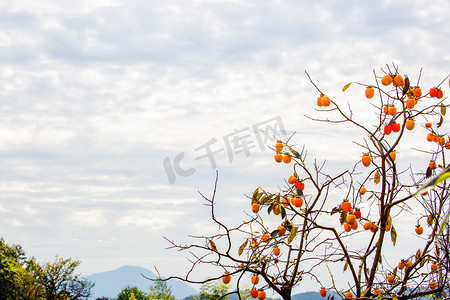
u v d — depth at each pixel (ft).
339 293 11.34
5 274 68.64
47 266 82.12
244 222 11.76
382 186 11.52
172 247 11.30
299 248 11.46
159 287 60.34
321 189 11.55
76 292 83.35
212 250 11.30
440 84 10.85
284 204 11.96
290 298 11.42
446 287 11.10
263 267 11.25
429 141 11.94
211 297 33.60
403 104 10.84
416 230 12.03
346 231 11.35
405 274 11.99
